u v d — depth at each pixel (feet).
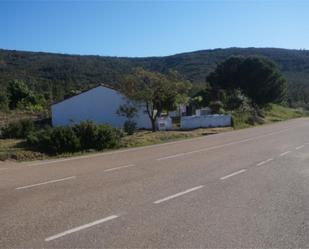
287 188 35.12
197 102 206.08
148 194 32.94
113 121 158.10
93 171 46.73
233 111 190.70
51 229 23.81
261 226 24.07
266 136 96.53
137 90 130.52
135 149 74.90
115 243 21.26
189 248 20.51
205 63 449.06
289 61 487.61
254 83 245.04
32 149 71.61
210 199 30.99
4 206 29.84
